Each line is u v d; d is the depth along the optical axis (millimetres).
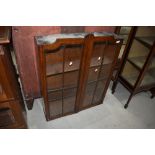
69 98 1834
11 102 1263
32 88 1927
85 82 1728
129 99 2168
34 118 1954
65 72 1526
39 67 1357
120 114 2146
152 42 1781
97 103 2207
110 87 2600
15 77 1508
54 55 1366
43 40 1308
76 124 1938
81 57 1465
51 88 1605
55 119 1974
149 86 2158
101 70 1782
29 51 1607
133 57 2186
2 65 1016
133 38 1886
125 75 2295
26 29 1441
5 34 1020
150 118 2148
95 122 1991
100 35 1494
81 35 1509
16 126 1526
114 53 1675
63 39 1257
